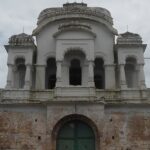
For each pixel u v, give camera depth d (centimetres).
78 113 3491
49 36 4084
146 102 3584
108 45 4050
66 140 3528
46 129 3472
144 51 4009
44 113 3569
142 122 3522
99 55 4000
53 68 4091
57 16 4125
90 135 3547
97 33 4091
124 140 3456
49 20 4112
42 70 3944
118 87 3900
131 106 3575
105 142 3434
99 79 4059
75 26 3888
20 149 3453
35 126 3525
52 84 4056
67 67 3925
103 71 4056
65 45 3844
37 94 3722
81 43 3850
